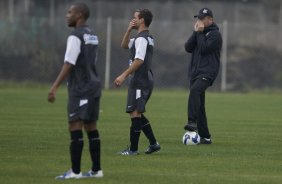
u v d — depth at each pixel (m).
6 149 42.81
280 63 103.25
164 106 77.62
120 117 64.62
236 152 43.69
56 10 116.75
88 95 32.22
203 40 46.41
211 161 39.62
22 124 57.03
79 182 32.22
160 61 102.44
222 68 101.31
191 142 46.81
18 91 94.69
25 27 103.31
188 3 116.50
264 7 120.00
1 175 33.81
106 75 101.06
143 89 40.91
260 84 103.25
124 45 42.12
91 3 112.88
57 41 103.00
